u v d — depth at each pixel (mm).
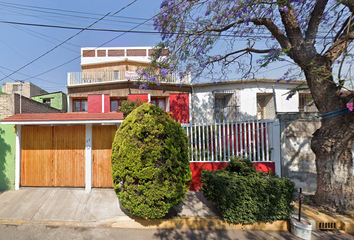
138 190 3236
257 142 5023
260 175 3758
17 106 5715
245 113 9453
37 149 4816
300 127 4965
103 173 4758
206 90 10109
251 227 3418
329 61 3719
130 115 3691
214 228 3439
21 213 3750
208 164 5047
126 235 3207
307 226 3070
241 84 9547
